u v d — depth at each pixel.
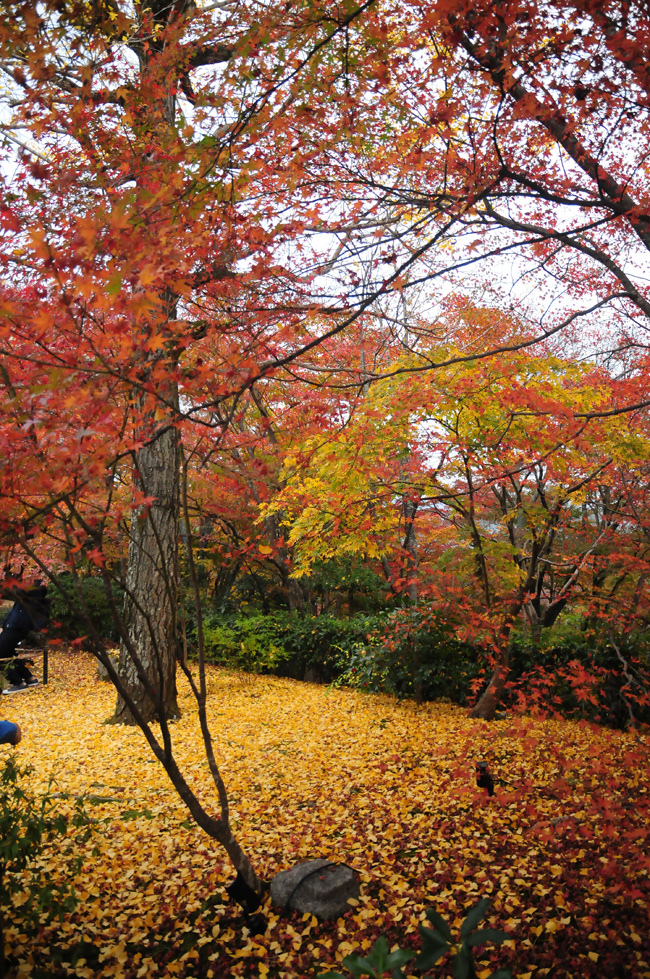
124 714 7.87
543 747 6.26
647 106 3.14
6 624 9.35
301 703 9.40
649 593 7.60
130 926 3.38
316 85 3.31
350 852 4.22
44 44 2.62
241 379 2.60
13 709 8.52
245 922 3.40
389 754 6.55
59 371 2.04
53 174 2.60
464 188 3.54
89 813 4.89
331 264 3.42
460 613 7.80
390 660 9.40
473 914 2.18
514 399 5.61
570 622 10.79
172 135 3.12
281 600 15.19
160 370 2.44
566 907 3.35
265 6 3.24
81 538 2.66
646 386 6.66
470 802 4.95
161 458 7.91
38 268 2.14
